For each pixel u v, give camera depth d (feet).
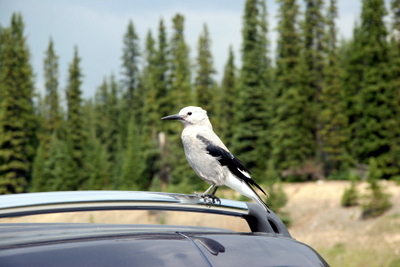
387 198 155.43
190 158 17.89
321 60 209.67
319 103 208.23
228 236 7.46
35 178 261.44
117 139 355.36
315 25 211.41
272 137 220.23
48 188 266.77
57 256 6.14
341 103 197.57
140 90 373.81
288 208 180.04
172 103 264.11
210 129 18.42
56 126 324.80
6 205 7.13
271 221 9.15
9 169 254.68
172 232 7.36
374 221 153.38
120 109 374.84
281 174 212.02
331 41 206.08
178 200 8.46
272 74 231.09
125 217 185.68
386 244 140.26
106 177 292.40
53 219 104.37
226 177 17.34
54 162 274.36
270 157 219.41
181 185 219.82
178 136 238.48
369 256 137.39
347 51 269.23
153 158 263.90
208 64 238.27
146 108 269.23
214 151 17.42
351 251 142.61
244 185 17.54
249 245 7.31
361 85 186.39
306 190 188.65
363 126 187.01
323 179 198.29
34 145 274.36
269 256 7.25
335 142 194.49
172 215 186.50
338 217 164.55
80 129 288.30
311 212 173.47
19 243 6.43
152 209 8.25
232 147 222.89
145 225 8.63
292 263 7.29
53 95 331.98
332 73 199.62
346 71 194.59
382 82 181.27
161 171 251.60
